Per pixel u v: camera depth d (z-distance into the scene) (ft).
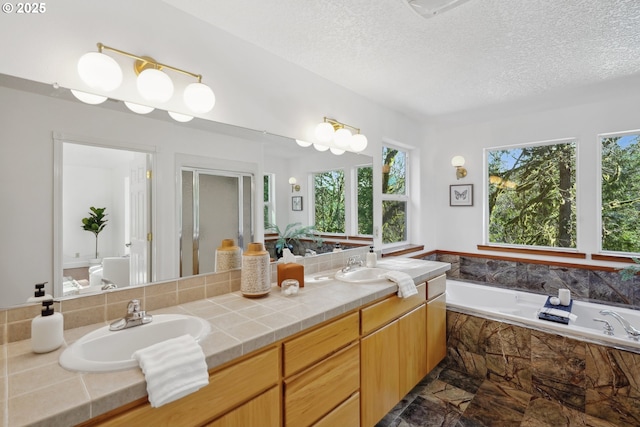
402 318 6.44
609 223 9.36
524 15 5.18
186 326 4.17
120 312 4.39
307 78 7.27
